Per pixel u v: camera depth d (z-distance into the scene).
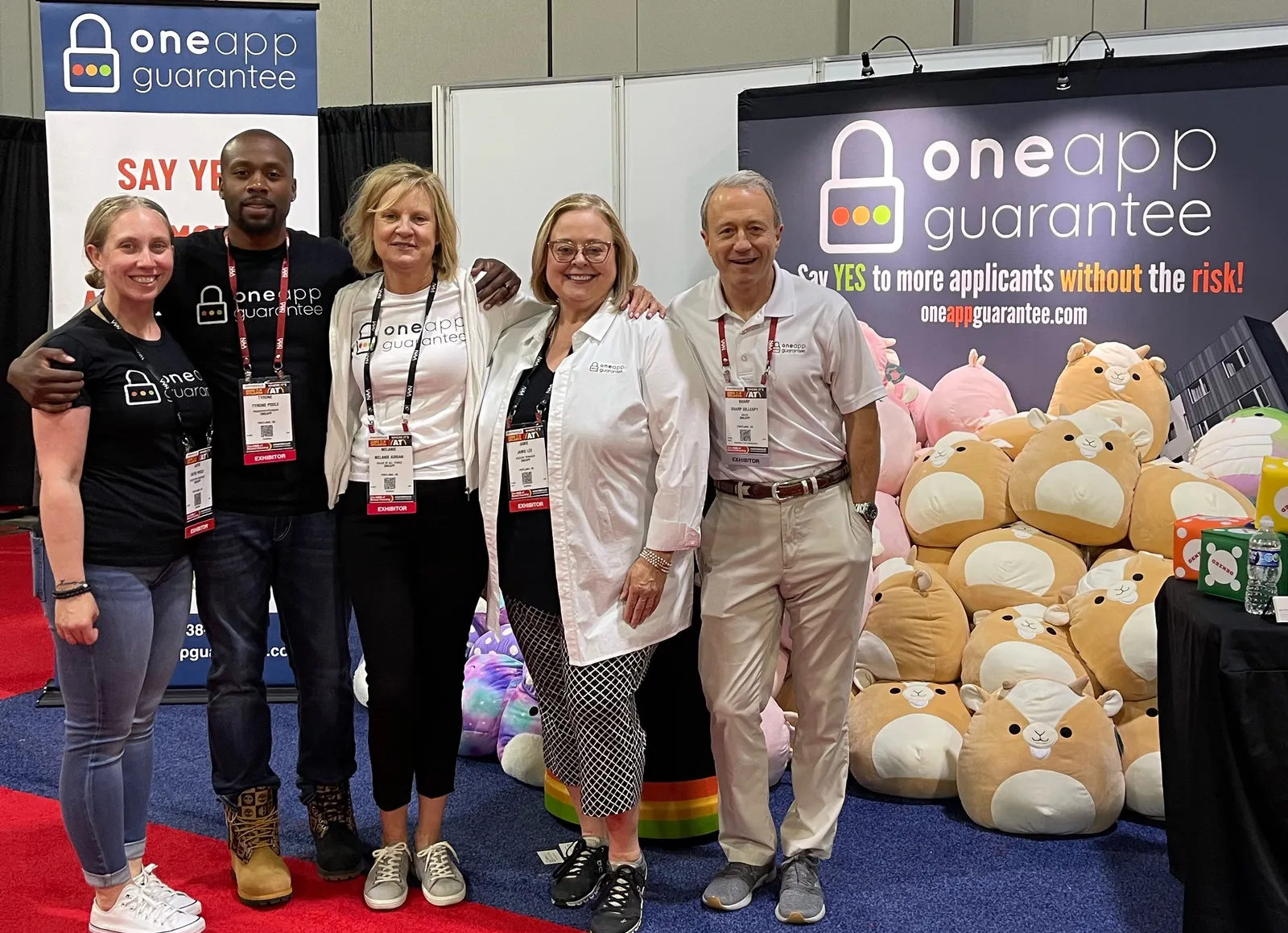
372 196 2.34
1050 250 3.45
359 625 2.41
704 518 2.43
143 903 2.29
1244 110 3.23
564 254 2.29
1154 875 2.59
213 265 2.41
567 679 2.33
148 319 2.25
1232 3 5.03
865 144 3.60
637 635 2.30
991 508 3.36
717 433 2.37
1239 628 1.98
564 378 2.28
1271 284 3.24
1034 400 3.53
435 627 2.42
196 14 3.66
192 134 3.69
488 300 2.43
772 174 3.72
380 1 6.59
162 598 2.30
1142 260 3.36
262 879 2.46
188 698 3.94
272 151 2.38
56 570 2.11
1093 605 3.04
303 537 2.47
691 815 2.77
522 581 2.33
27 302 7.39
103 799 2.24
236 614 2.44
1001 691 2.94
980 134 3.49
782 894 2.40
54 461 2.10
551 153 4.18
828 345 2.30
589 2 6.18
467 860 2.72
